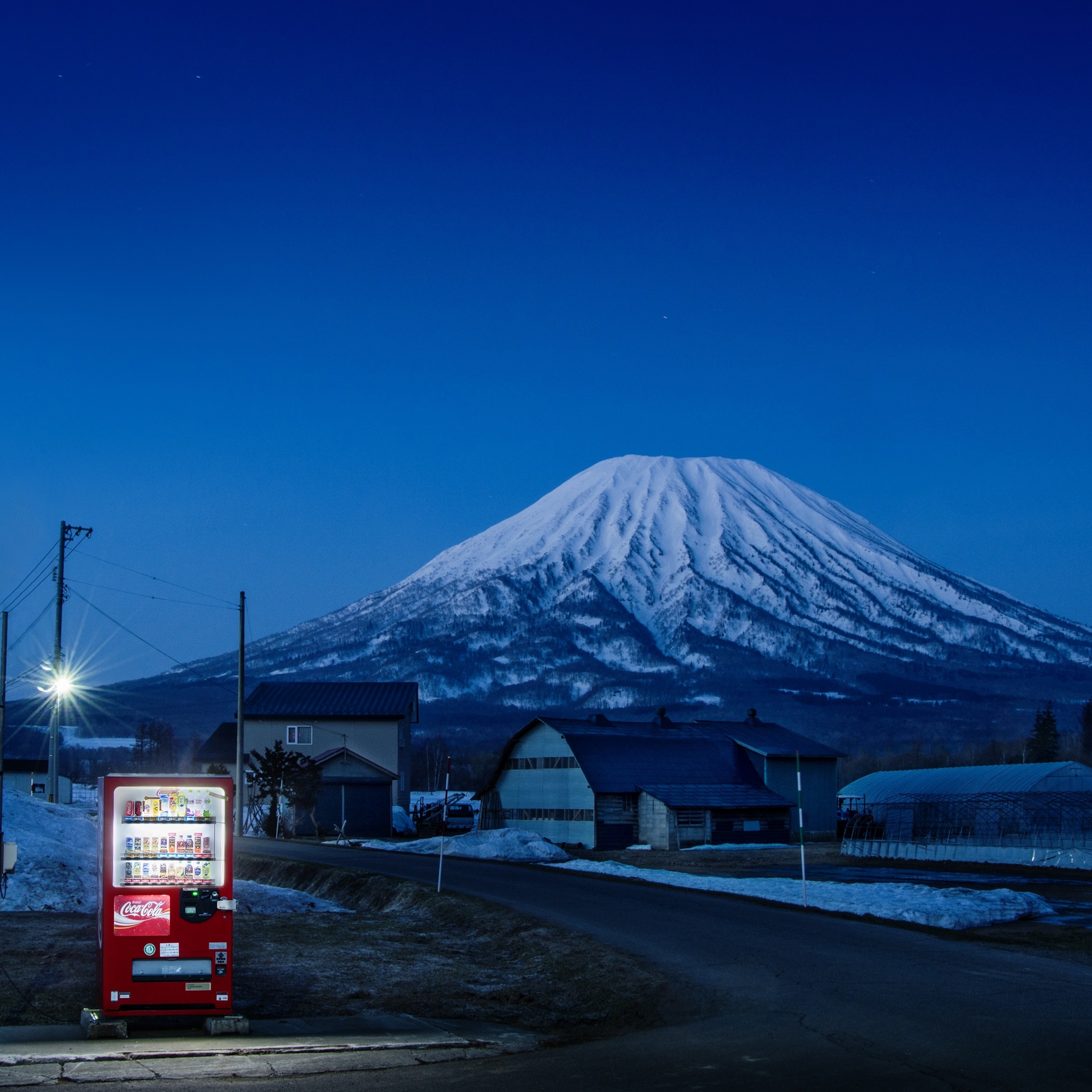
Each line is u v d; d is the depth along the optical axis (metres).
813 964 17.30
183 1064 11.69
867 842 49.22
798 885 29.02
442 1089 10.73
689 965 17.59
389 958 19.91
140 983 13.18
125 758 197.88
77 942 19.77
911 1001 14.34
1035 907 23.80
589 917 22.83
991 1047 11.80
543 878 31.44
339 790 65.12
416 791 137.38
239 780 49.94
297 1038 13.24
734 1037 12.83
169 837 13.62
